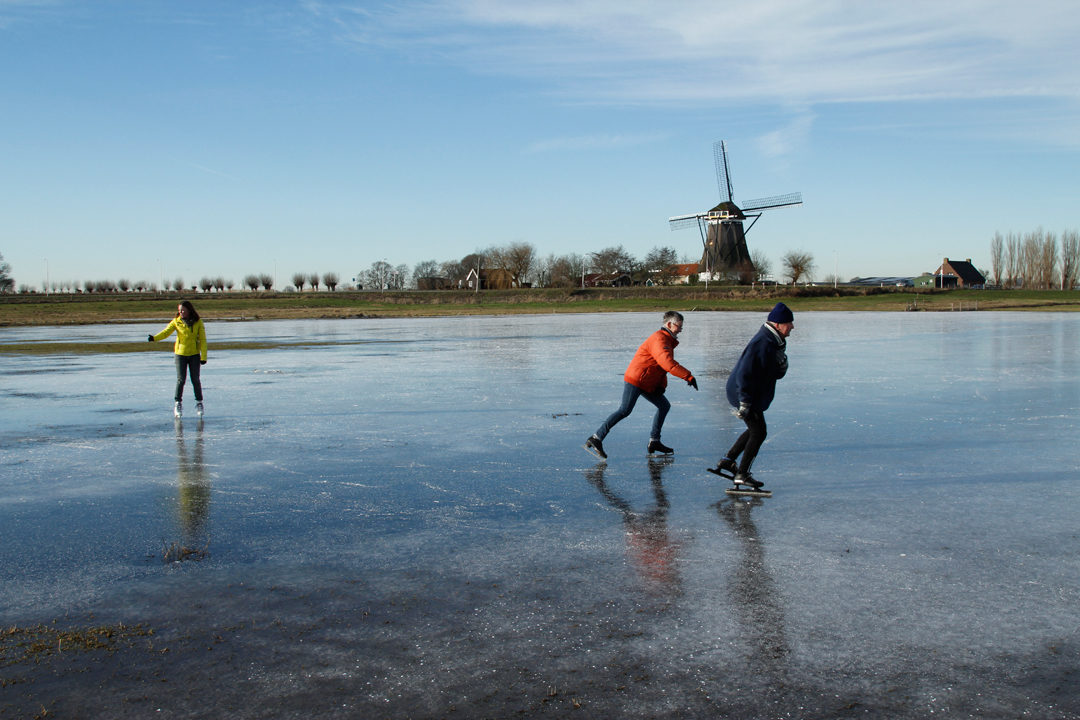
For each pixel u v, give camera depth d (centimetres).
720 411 1352
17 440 1124
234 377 1988
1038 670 420
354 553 619
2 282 12575
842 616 489
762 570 573
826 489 815
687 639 458
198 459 986
